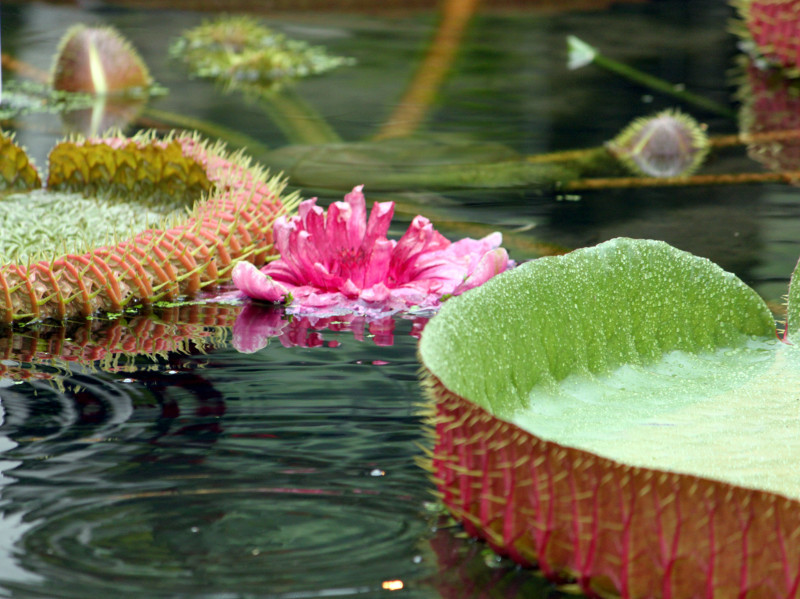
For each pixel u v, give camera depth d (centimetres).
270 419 226
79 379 254
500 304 198
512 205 463
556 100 762
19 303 301
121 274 317
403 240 333
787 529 135
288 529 177
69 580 160
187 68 871
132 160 411
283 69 869
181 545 171
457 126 675
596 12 1184
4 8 1091
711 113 708
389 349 278
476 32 1068
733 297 231
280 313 314
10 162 420
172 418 227
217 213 349
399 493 190
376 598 157
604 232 410
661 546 144
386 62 916
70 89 753
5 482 193
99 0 1173
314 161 563
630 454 169
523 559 164
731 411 191
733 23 1089
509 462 160
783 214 436
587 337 212
